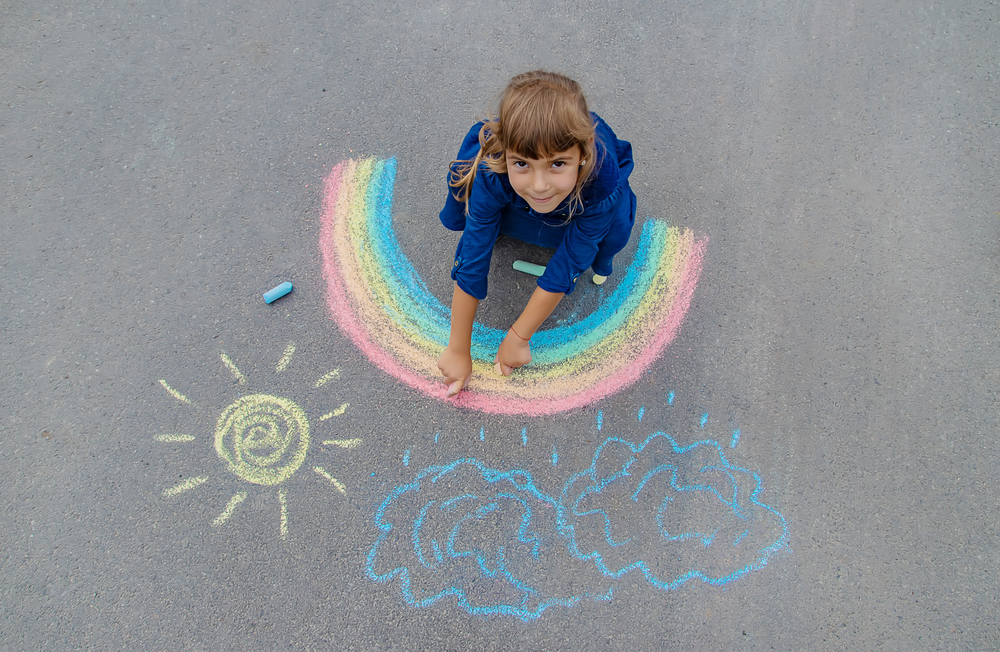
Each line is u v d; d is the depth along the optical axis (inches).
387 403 100.4
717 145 110.7
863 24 115.5
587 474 98.2
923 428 100.3
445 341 104.0
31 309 102.3
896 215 108.0
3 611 92.3
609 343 103.6
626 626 93.4
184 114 110.7
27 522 95.0
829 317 104.3
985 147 110.9
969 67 113.8
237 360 101.6
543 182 67.9
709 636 93.5
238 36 114.1
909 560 96.3
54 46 113.3
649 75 113.7
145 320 102.4
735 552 96.1
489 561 95.0
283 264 105.5
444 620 93.0
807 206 108.4
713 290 105.5
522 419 100.0
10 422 98.3
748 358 102.8
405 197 108.8
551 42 114.7
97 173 107.9
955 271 105.7
